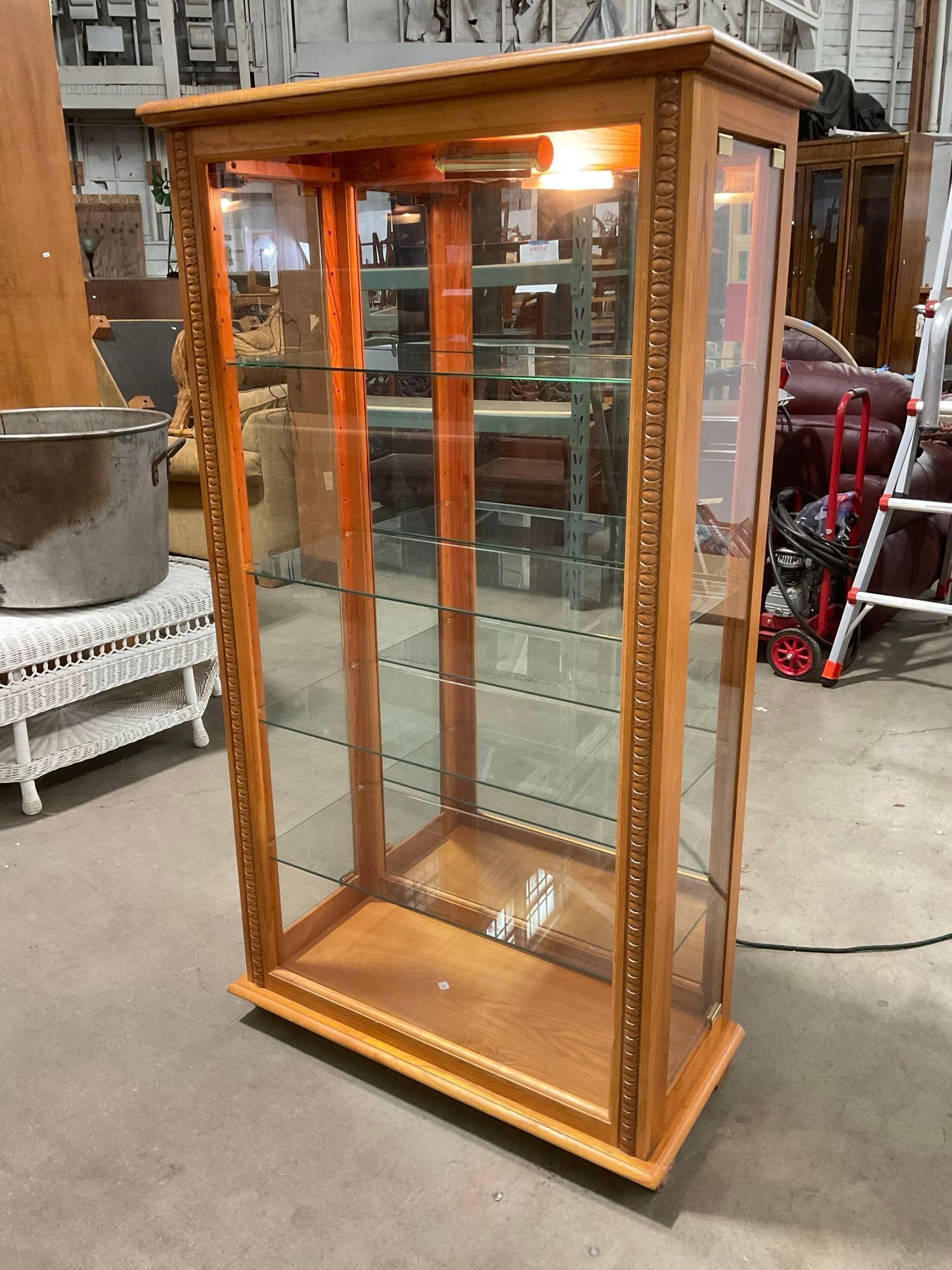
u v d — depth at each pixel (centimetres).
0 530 254
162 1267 140
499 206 135
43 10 309
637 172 109
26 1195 152
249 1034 186
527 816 162
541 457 142
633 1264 140
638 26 867
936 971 200
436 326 151
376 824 200
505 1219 147
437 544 164
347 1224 147
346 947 192
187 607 283
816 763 286
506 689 163
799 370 373
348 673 185
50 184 323
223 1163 157
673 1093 154
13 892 229
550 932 172
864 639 386
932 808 261
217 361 148
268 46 867
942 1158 157
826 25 860
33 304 326
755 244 125
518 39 868
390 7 857
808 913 218
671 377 109
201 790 277
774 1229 145
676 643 122
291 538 169
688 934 149
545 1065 161
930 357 297
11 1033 185
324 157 155
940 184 863
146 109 137
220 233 143
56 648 253
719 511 130
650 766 126
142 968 204
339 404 169
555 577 145
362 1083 174
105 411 297
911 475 336
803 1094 170
